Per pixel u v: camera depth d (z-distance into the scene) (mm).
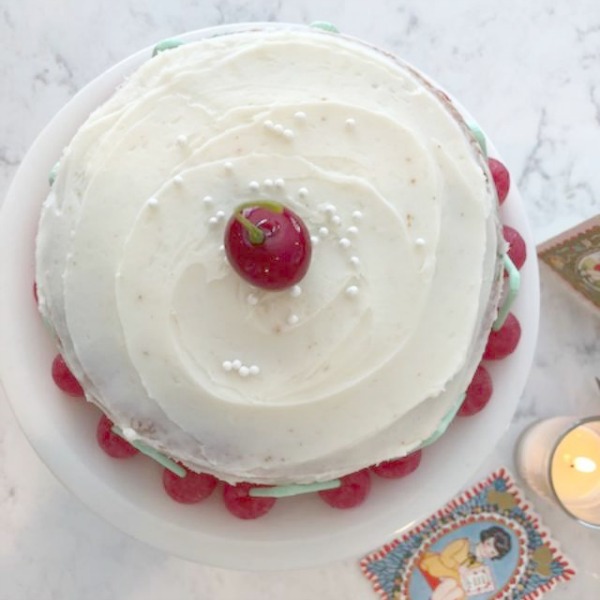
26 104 504
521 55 521
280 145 349
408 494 398
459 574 479
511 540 483
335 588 476
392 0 524
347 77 363
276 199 344
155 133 354
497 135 513
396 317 343
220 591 473
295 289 337
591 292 489
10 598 470
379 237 346
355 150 352
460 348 348
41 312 374
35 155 404
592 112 515
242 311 340
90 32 512
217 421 344
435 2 525
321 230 343
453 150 362
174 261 341
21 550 475
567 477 480
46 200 381
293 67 363
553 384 501
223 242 339
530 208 505
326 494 389
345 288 341
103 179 351
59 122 406
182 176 344
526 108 516
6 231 400
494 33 523
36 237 395
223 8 518
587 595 481
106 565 475
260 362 341
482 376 397
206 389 341
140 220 342
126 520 390
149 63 372
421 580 478
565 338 505
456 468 400
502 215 424
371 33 521
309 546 393
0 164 499
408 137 354
